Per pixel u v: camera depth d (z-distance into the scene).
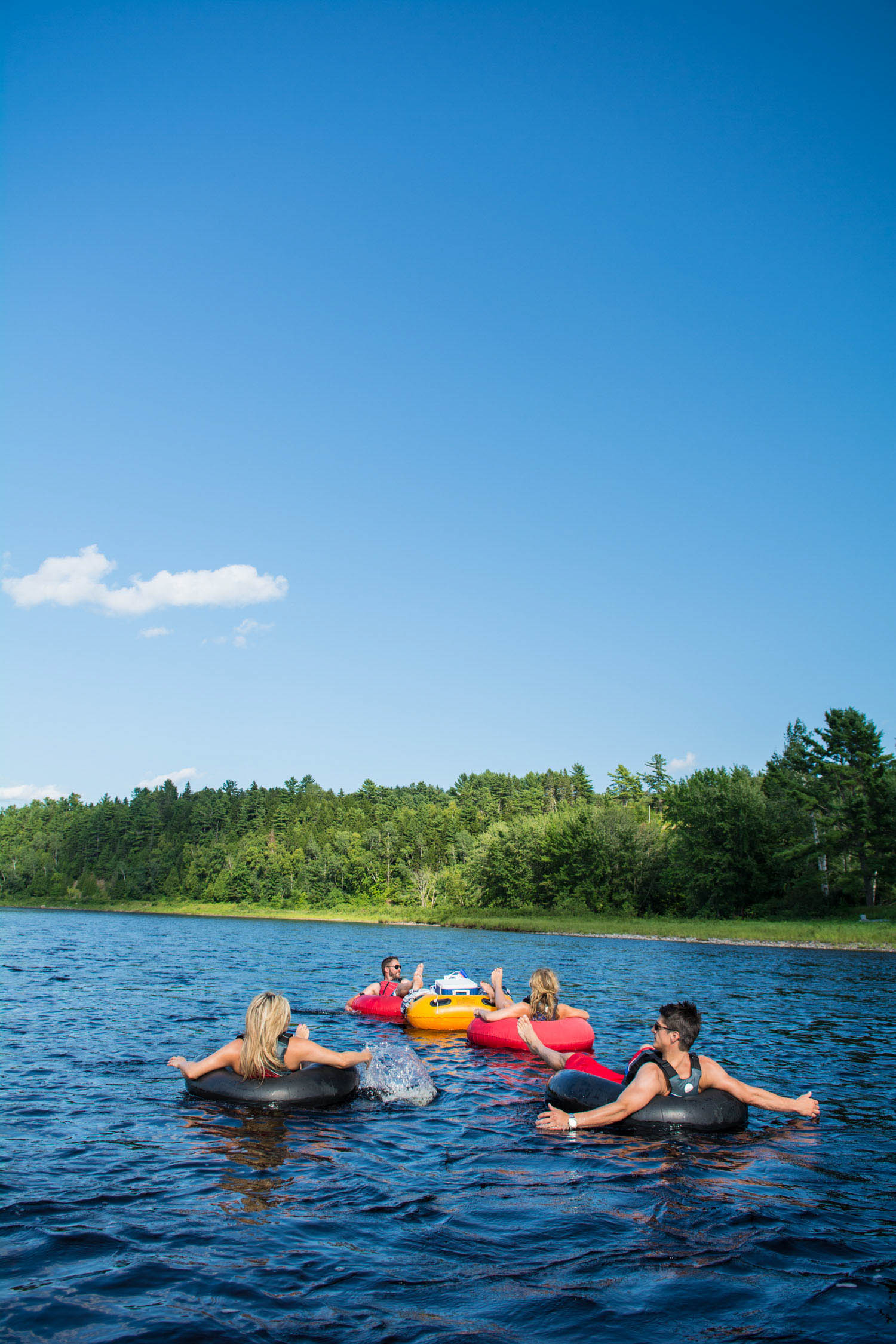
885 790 47.94
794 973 21.66
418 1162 5.32
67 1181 4.82
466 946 35.25
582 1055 7.67
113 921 68.00
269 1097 6.64
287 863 105.50
